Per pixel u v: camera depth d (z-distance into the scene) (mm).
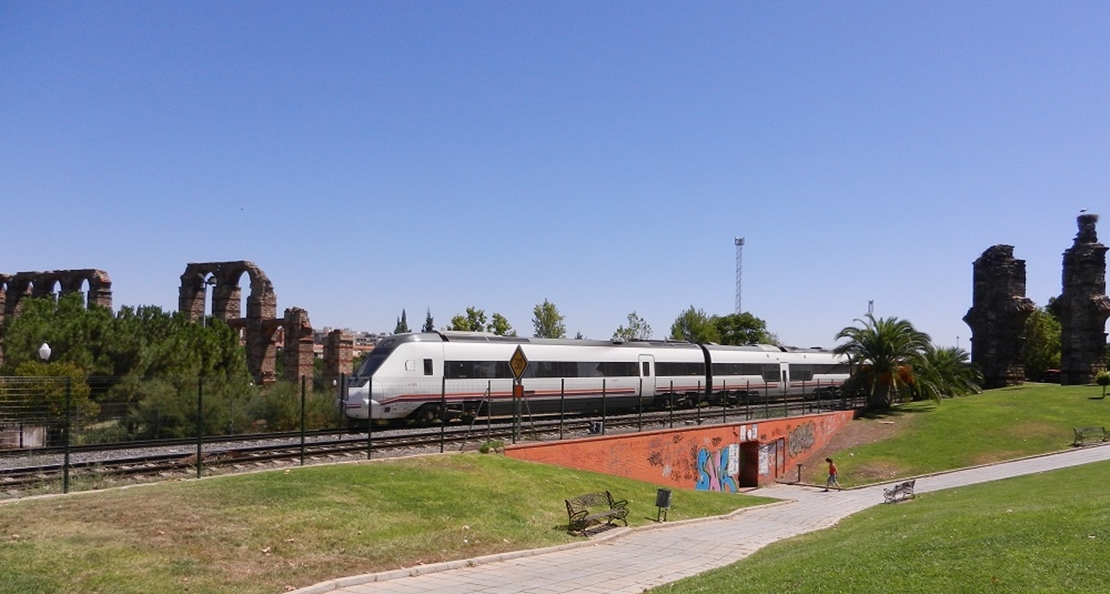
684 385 45344
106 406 22625
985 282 69938
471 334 34750
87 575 11469
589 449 27594
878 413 52469
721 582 12750
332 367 51781
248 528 14469
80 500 15078
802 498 33312
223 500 15859
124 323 37125
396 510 17109
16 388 20094
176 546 13109
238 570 12719
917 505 27203
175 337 37906
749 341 89188
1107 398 54656
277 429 29297
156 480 18297
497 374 34625
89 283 56719
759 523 24172
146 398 24516
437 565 14555
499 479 21391
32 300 39719
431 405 32250
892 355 52531
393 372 31203
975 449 42844
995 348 68438
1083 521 14055
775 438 40094
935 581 10570
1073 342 64562
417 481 19641
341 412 30406
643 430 31828
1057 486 27438
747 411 41250
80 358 34094
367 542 15023
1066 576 10297
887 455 42625
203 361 39000
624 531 19781
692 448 33156
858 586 10766
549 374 37000
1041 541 12539
